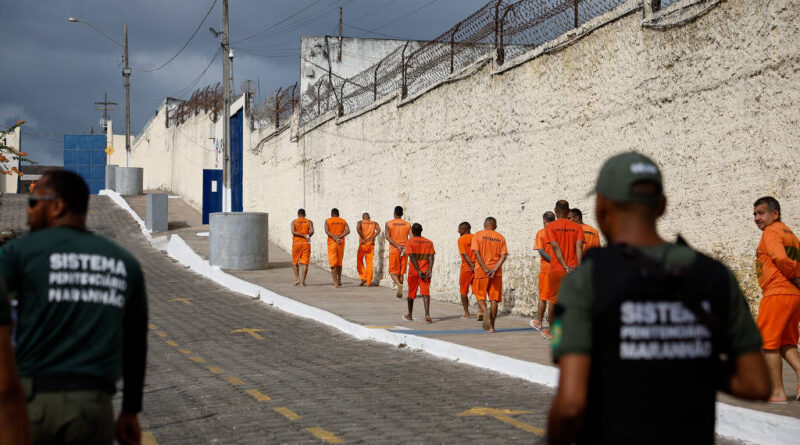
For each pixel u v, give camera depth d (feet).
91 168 231.09
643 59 35.40
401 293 53.88
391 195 61.98
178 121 155.22
